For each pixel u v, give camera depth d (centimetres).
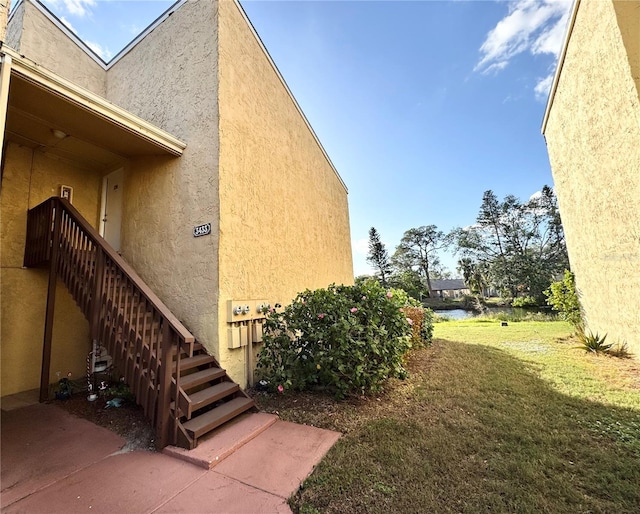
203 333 409
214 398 343
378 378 407
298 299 509
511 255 2848
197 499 216
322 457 271
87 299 379
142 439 308
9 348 450
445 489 224
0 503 214
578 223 817
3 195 458
